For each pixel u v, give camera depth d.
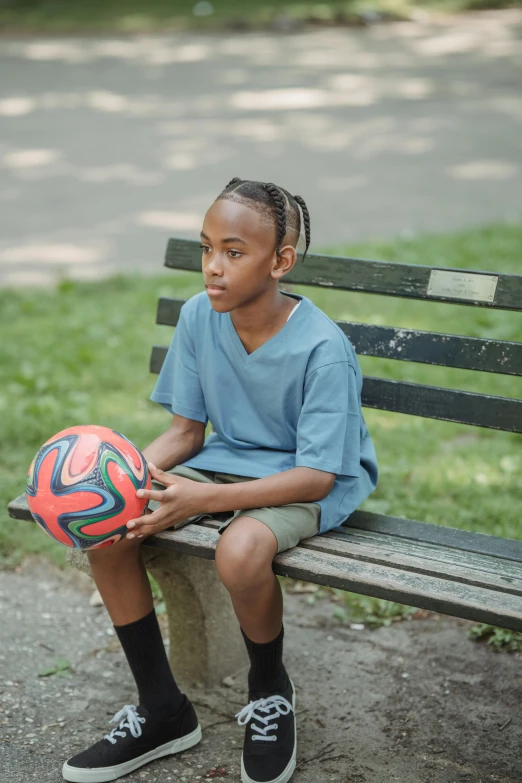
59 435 2.33
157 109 14.15
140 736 2.47
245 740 2.42
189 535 2.39
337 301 6.15
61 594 3.36
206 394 2.63
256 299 2.44
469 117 13.26
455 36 21.41
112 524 2.25
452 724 2.69
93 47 20.47
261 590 2.28
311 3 25.06
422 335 2.85
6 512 3.78
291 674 2.92
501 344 2.77
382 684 2.87
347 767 2.51
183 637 2.80
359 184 9.84
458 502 3.79
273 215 2.35
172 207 9.13
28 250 7.95
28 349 5.54
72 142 12.02
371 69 17.48
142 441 4.27
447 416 2.82
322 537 2.50
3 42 21.19
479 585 2.22
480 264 6.71
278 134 12.33
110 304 6.39
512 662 2.95
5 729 2.65
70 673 2.92
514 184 9.83
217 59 18.86
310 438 2.41
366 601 3.26
